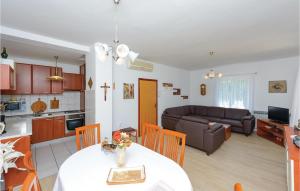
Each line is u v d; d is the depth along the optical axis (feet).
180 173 4.38
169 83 19.58
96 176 4.17
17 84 11.71
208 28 8.20
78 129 6.78
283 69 15.08
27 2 5.79
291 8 6.25
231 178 8.07
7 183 6.86
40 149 11.71
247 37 9.49
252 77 17.12
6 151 5.24
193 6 6.12
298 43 10.61
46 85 13.14
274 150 11.77
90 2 5.82
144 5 6.03
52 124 12.82
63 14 6.71
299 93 12.06
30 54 12.10
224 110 18.51
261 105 16.55
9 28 8.03
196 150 11.78
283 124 13.05
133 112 15.51
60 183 4.04
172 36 9.34
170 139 6.40
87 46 11.18
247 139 14.43
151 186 3.82
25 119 10.68
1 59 7.22
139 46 11.30
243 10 6.42
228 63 17.89
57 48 10.44
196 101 22.49
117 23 7.59
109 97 11.55
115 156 5.37
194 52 12.96
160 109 18.42
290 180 5.58
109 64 11.47
